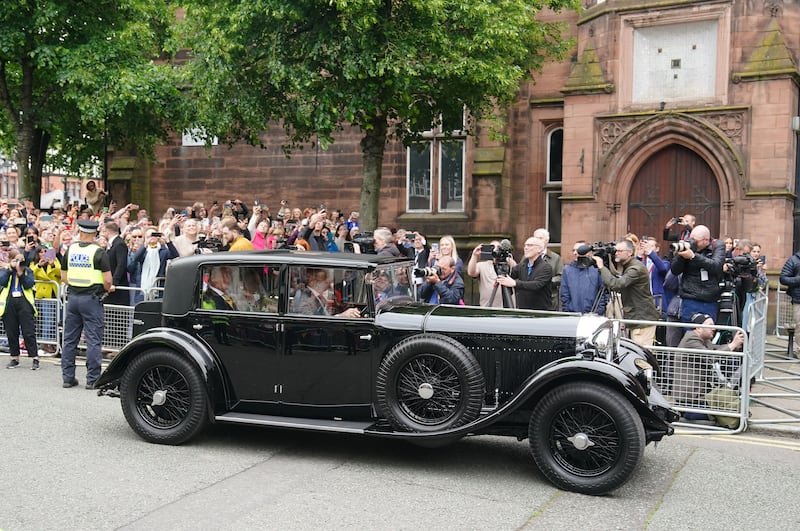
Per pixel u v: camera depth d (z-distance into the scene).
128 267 10.20
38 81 18.44
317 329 6.23
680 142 14.02
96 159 21.92
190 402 6.40
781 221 13.23
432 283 8.82
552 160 16.38
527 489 5.61
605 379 5.46
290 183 18.28
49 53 15.50
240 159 18.72
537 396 5.70
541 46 14.10
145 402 6.63
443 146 17.03
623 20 14.41
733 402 7.50
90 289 8.59
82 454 6.21
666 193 14.32
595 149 14.60
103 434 6.83
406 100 11.39
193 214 14.84
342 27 10.45
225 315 6.48
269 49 11.34
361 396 6.16
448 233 16.67
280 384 6.35
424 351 5.83
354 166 17.73
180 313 6.64
